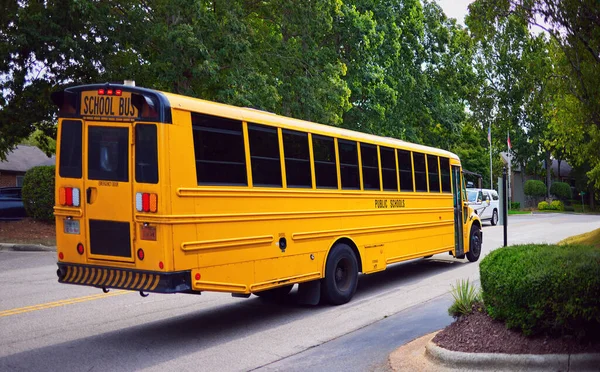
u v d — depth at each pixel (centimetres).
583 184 6250
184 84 2167
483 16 820
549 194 6662
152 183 716
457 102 3972
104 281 750
